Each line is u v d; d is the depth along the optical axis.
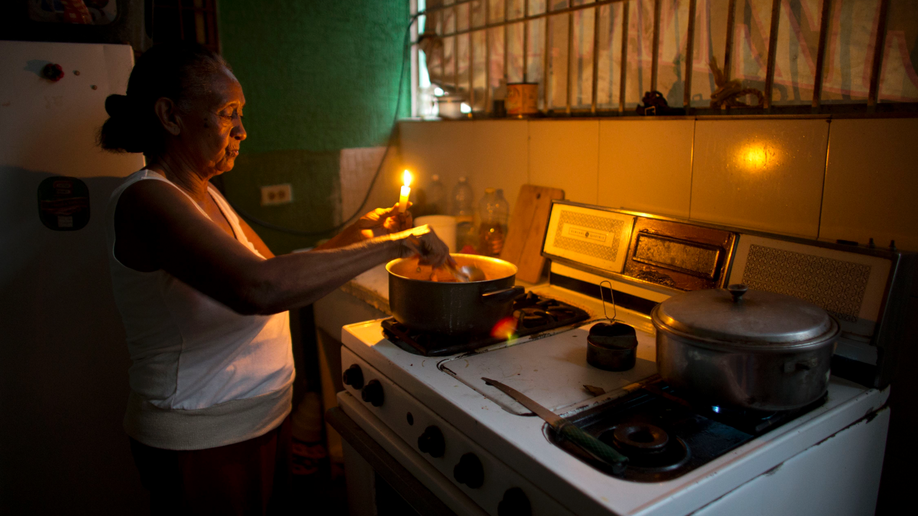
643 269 1.31
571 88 1.76
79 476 1.45
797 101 1.28
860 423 0.92
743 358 0.78
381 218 1.34
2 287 1.31
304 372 2.21
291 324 2.18
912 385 1.04
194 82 0.94
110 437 1.46
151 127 0.96
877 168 1.02
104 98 1.32
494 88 2.08
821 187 1.10
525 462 0.76
